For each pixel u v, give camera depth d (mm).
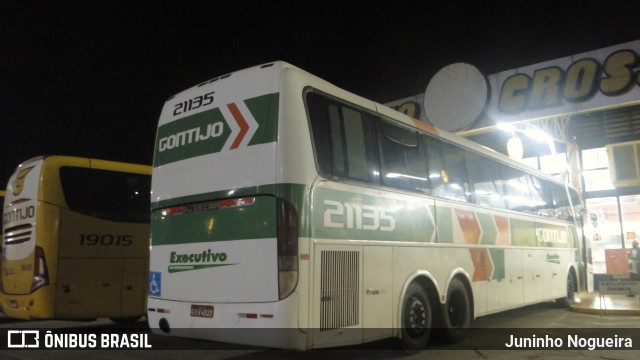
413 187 7262
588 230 16000
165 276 6359
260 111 5730
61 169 9047
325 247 5613
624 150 16391
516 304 9992
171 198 6465
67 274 8766
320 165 5754
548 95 15906
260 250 5434
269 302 5285
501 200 9883
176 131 6617
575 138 17109
